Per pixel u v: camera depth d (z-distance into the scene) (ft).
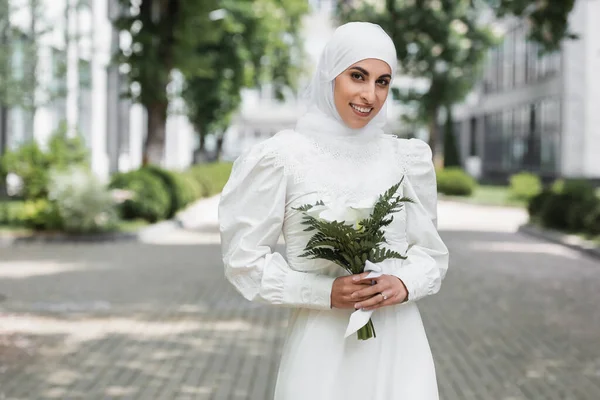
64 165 64.08
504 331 29.58
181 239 62.03
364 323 9.65
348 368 10.02
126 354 25.36
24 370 23.32
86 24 96.78
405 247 10.50
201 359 24.76
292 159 10.12
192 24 81.41
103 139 105.50
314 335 10.06
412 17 131.64
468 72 144.25
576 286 40.96
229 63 114.42
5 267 44.93
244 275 10.12
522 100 153.07
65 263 46.98
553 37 50.98
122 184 68.39
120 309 33.09
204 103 124.06
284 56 130.31
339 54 9.95
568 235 64.54
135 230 62.34
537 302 36.01
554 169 136.77
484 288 39.99
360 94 9.93
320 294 9.80
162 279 41.34
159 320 30.91
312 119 10.28
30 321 30.53
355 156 10.27
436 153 149.28
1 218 65.05
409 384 10.09
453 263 49.96
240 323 30.45
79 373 23.03
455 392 21.48
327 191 10.07
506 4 51.65
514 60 157.99
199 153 129.59
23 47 69.36
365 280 9.71
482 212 97.71
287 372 10.16
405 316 10.34
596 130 130.00
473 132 197.06
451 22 134.82
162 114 83.92
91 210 59.52
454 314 32.89
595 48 128.98
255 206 10.18
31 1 70.18
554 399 20.93
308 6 127.44
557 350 26.58
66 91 73.00
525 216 91.09
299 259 10.21
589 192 69.67
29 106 70.03
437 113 146.61
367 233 9.64
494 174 172.96
